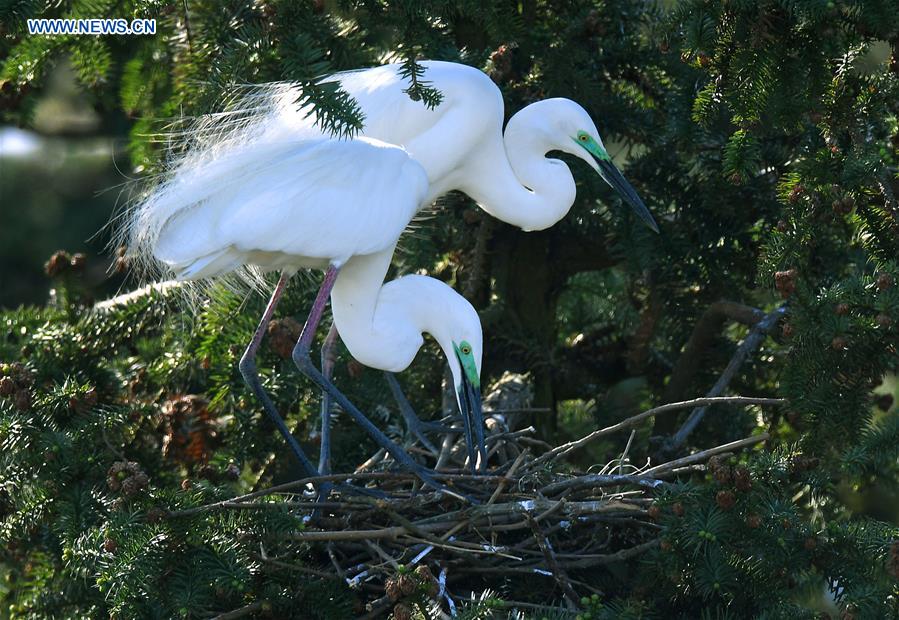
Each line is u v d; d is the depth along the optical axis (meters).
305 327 7.52
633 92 9.48
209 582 5.70
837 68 6.78
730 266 9.23
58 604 6.82
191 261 6.86
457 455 8.05
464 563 6.72
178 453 8.05
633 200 8.55
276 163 7.00
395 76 8.09
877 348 6.24
